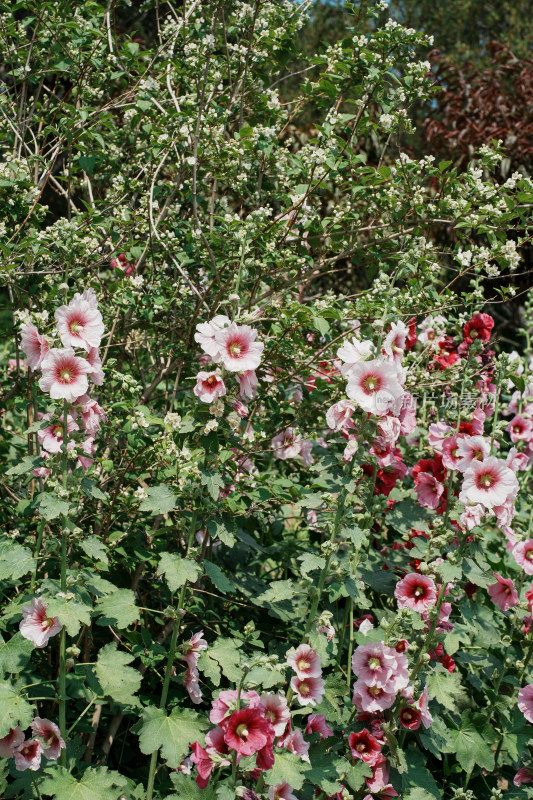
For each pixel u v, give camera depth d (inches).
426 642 99.4
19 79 130.1
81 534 87.2
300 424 134.6
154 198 140.2
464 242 139.8
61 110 131.4
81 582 86.8
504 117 306.8
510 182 123.3
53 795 89.4
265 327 122.6
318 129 113.0
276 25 136.4
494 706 112.9
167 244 124.0
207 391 86.8
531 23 574.9
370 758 93.3
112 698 91.0
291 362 123.0
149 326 129.2
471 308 127.6
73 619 80.4
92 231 125.5
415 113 339.6
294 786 79.1
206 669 89.3
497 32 612.7
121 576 116.0
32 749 85.7
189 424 92.3
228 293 125.4
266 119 136.2
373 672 94.0
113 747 114.2
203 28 124.8
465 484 96.7
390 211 130.1
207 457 90.8
